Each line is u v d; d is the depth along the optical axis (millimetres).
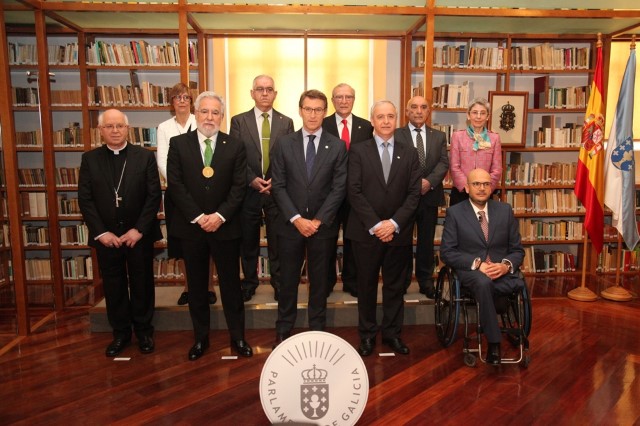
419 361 3441
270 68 5719
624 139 4746
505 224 3520
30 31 4352
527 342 3328
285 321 3518
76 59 5164
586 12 4613
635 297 4902
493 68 5516
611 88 5914
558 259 5820
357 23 5012
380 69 5766
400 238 3365
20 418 2703
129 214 3398
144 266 3518
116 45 5176
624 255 5828
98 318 4012
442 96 5539
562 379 3166
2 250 3857
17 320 3922
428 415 2736
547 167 5707
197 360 3451
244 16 4629
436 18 4672
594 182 4797
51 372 3275
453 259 3447
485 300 3246
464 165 4207
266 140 3975
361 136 3959
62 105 5203
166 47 5215
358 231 3379
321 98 3271
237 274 3453
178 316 4043
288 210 3299
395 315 3555
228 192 3322
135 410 2789
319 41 5691
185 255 3369
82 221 5379
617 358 3488
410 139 4066
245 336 3906
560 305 4707
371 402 2881
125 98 5258
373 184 3330
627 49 5855
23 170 4516
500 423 2656
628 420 2676
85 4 4277
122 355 3549
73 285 5406
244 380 3146
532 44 5812
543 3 4566
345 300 4156
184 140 3299
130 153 3439
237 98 5742
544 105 5664
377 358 3482
